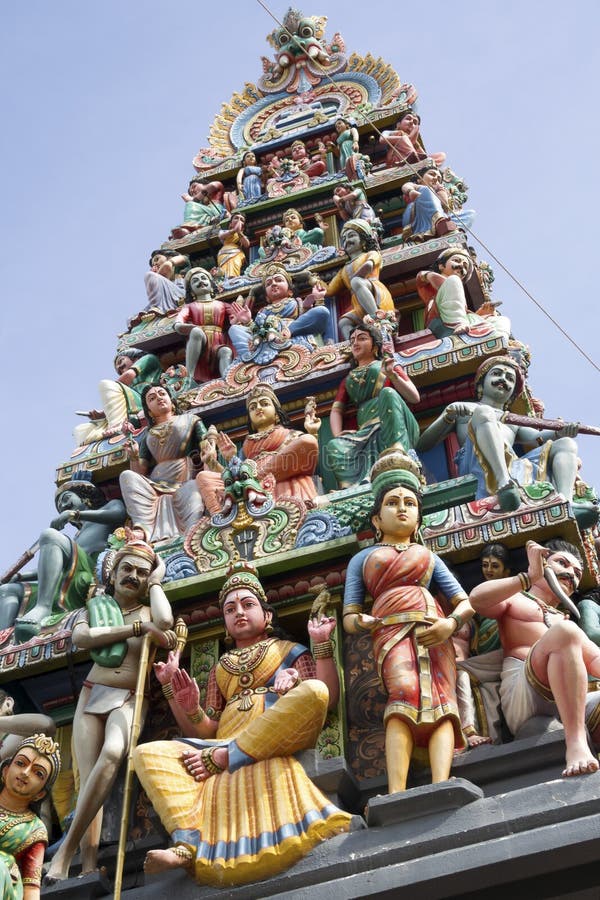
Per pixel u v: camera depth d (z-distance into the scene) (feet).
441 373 37.22
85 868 26.68
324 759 25.94
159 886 24.50
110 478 39.68
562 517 29.25
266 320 41.55
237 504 32.45
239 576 29.50
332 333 42.32
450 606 28.07
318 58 57.93
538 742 24.84
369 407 36.50
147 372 44.55
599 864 22.35
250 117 56.49
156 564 30.91
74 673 31.07
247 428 39.32
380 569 27.71
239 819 24.86
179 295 47.39
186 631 29.66
